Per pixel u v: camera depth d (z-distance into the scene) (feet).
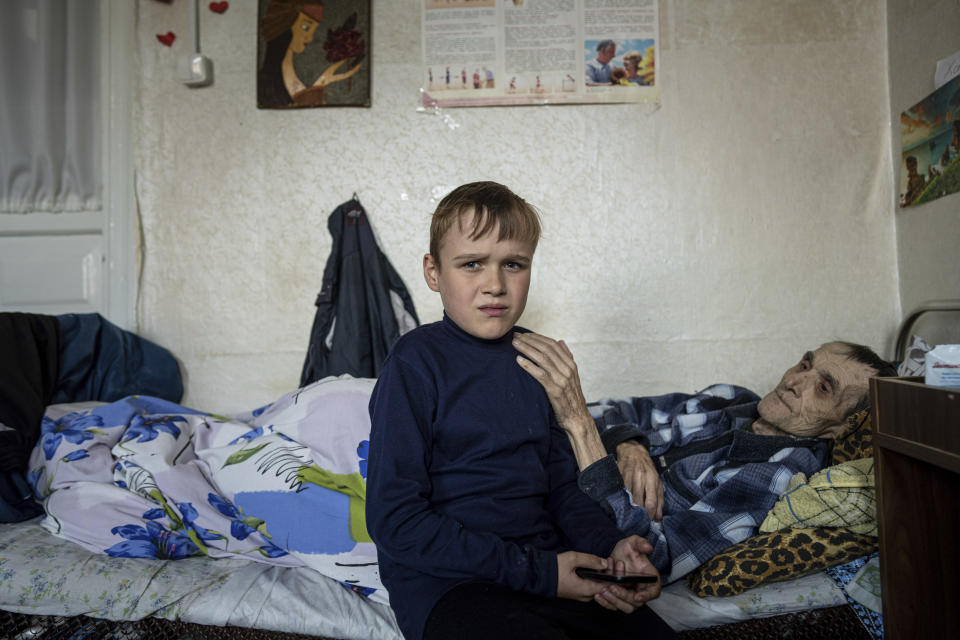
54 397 5.97
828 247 6.80
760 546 3.67
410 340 3.03
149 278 7.12
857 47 6.79
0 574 3.76
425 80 6.95
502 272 2.91
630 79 6.87
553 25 6.88
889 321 6.74
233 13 7.07
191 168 7.09
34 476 4.76
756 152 6.85
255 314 7.07
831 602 3.59
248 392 7.07
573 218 6.95
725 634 3.54
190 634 3.56
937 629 3.08
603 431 4.85
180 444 4.78
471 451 2.90
